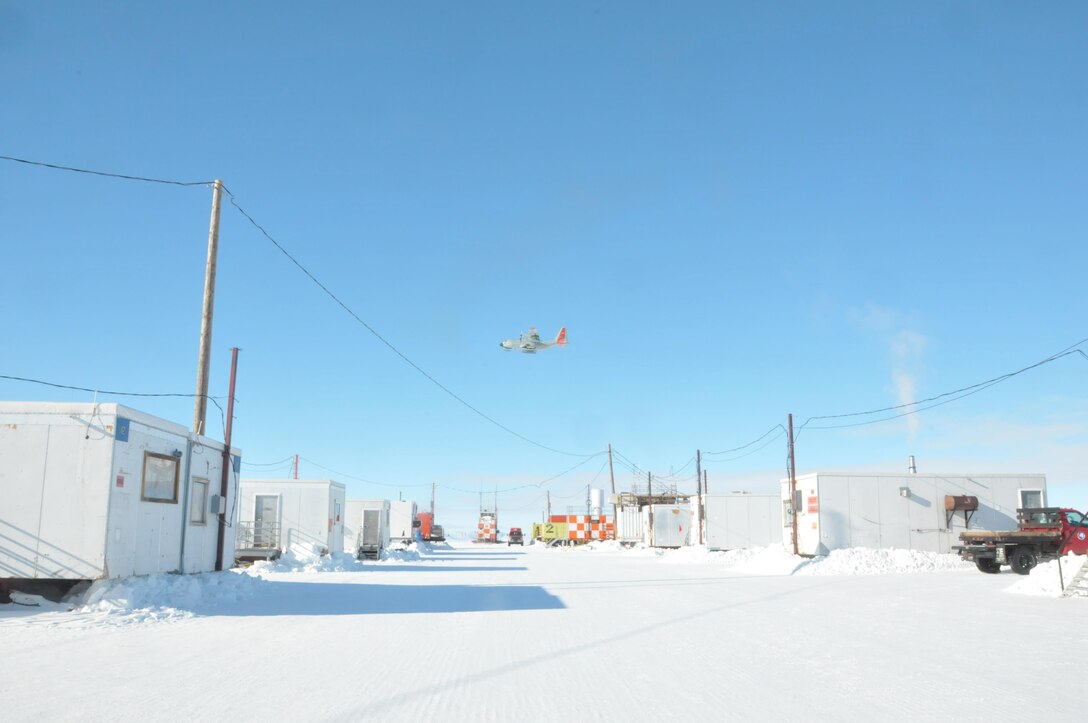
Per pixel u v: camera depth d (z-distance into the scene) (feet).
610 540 224.74
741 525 145.07
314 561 88.74
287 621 39.32
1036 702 21.61
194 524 55.67
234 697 21.44
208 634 34.06
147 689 22.31
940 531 100.53
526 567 100.53
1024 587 57.82
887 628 37.45
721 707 20.97
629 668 26.68
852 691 23.03
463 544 294.25
